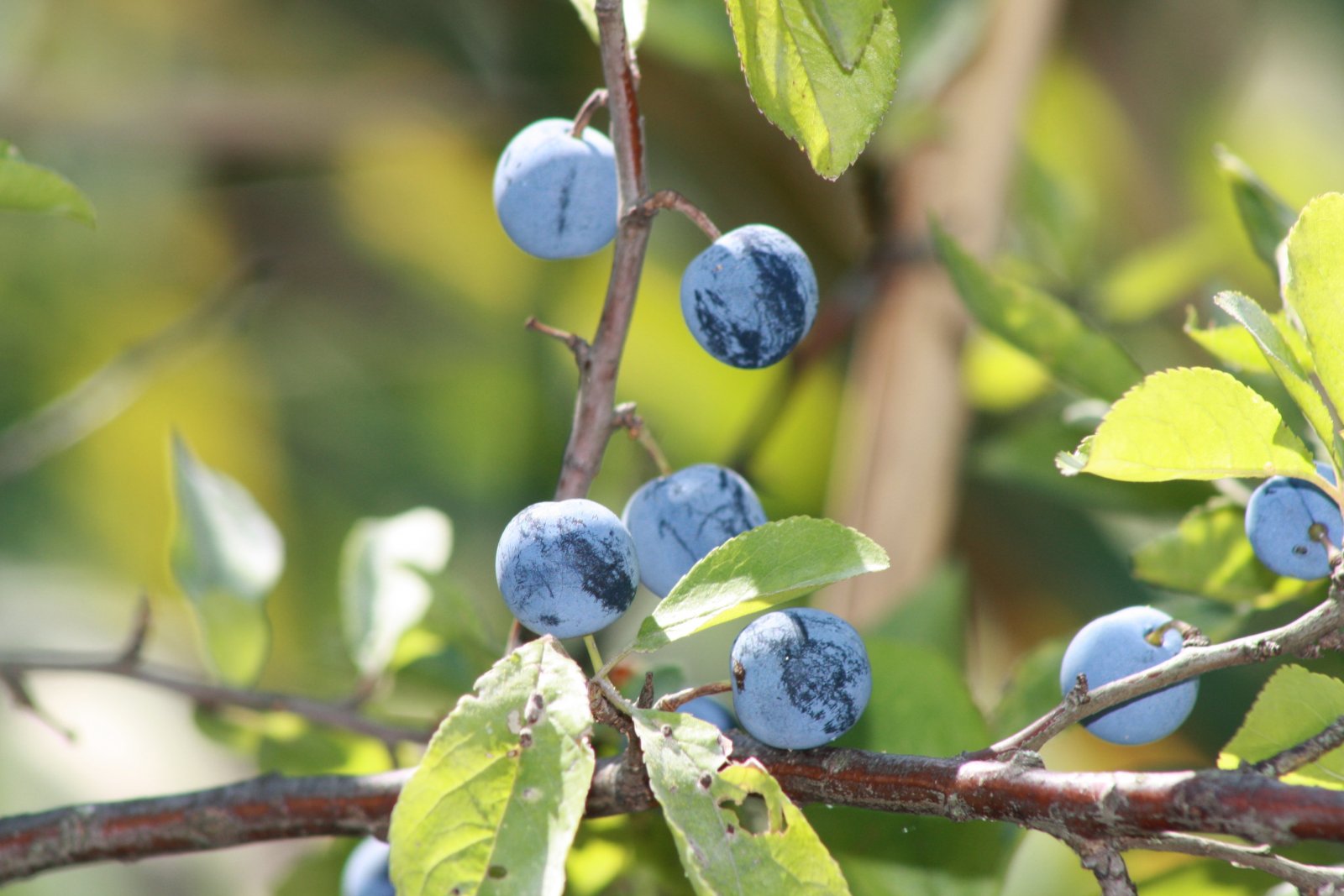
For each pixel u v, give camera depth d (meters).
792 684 0.39
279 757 0.48
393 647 0.49
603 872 0.45
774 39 0.39
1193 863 0.44
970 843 0.44
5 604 0.69
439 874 0.37
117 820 0.42
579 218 0.42
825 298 0.70
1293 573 0.41
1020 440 0.49
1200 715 0.54
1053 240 0.60
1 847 0.42
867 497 0.53
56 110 0.71
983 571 0.64
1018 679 0.46
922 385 0.53
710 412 0.68
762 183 0.70
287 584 0.71
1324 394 0.40
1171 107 0.70
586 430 0.41
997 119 0.57
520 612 0.39
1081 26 0.69
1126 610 0.40
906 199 0.56
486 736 0.38
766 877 0.37
